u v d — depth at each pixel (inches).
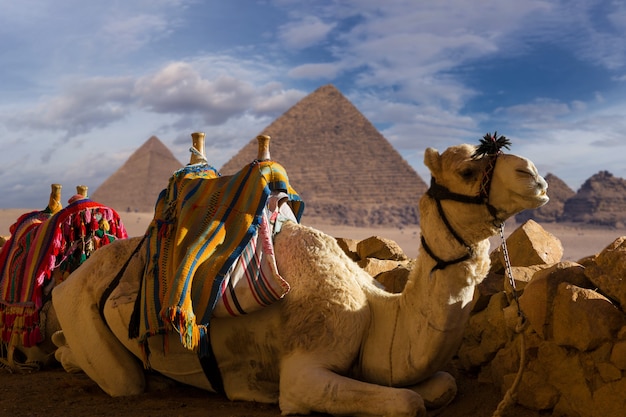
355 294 225.0
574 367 206.1
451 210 199.9
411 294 214.2
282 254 234.8
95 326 258.2
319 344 220.1
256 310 229.0
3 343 332.2
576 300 206.2
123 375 256.2
